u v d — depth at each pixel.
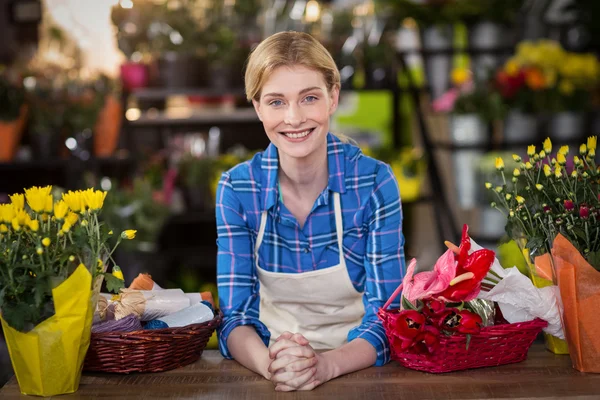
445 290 1.50
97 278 1.54
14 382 1.60
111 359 1.60
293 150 1.65
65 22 4.20
